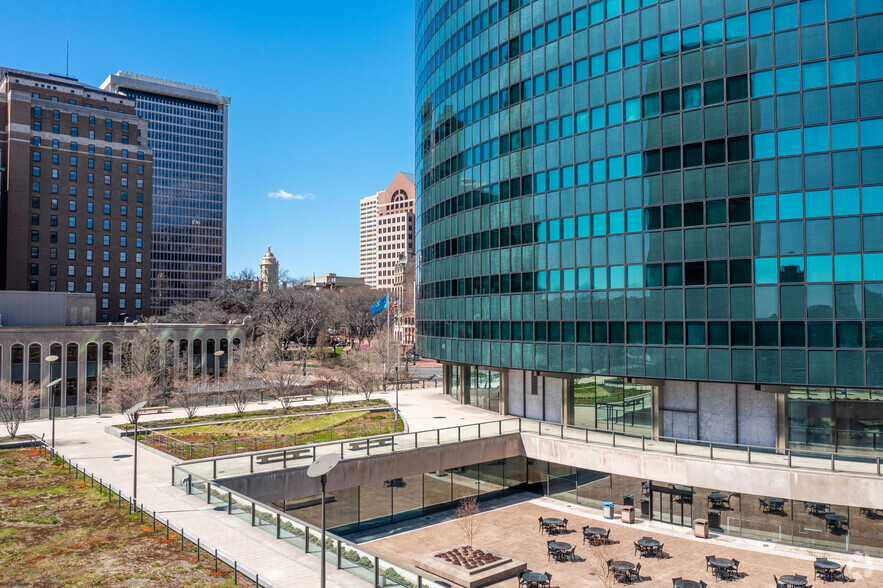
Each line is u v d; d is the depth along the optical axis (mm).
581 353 39875
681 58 35875
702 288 34906
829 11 31781
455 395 59438
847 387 30938
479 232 48500
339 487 32688
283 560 20344
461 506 36156
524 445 40469
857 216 30969
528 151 43969
